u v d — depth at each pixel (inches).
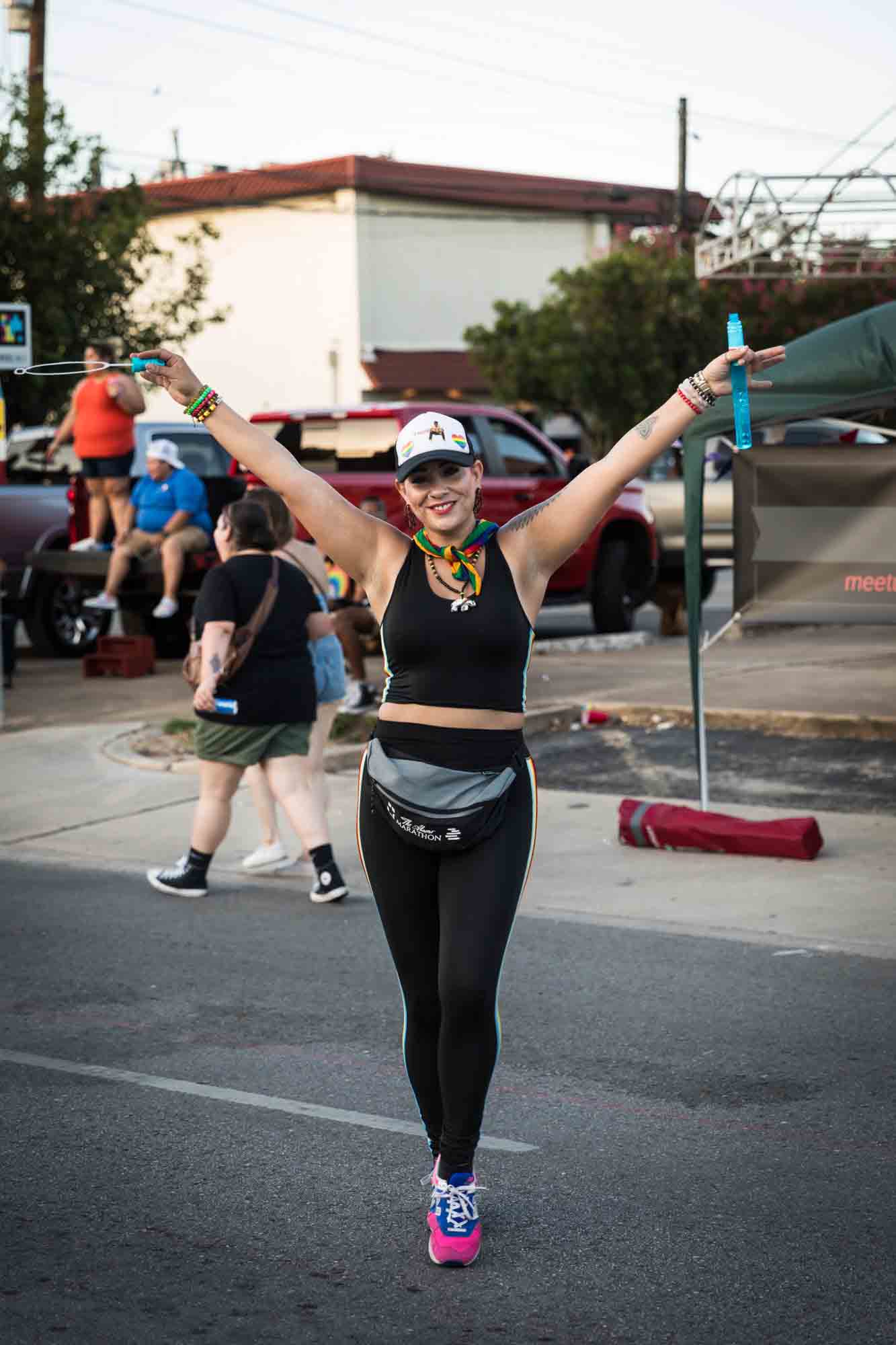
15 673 623.2
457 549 154.9
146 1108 203.3
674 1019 235.6
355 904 310.5
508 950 273.4
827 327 332.5
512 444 643.5
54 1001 249.0
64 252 884.6
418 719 156.2
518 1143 190.5
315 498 159.5
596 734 473.4
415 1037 165.2
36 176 879.7
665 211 1817.2
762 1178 179.0
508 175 1781.5
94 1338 144.6
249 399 1781.5
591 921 290.8
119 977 261.9
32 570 673.0
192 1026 236.4
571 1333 145.0
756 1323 146.1
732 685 537.6
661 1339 143.6
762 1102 202.2
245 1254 162.1
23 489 678.5
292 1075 215.0
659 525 727.7
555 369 1417.3
